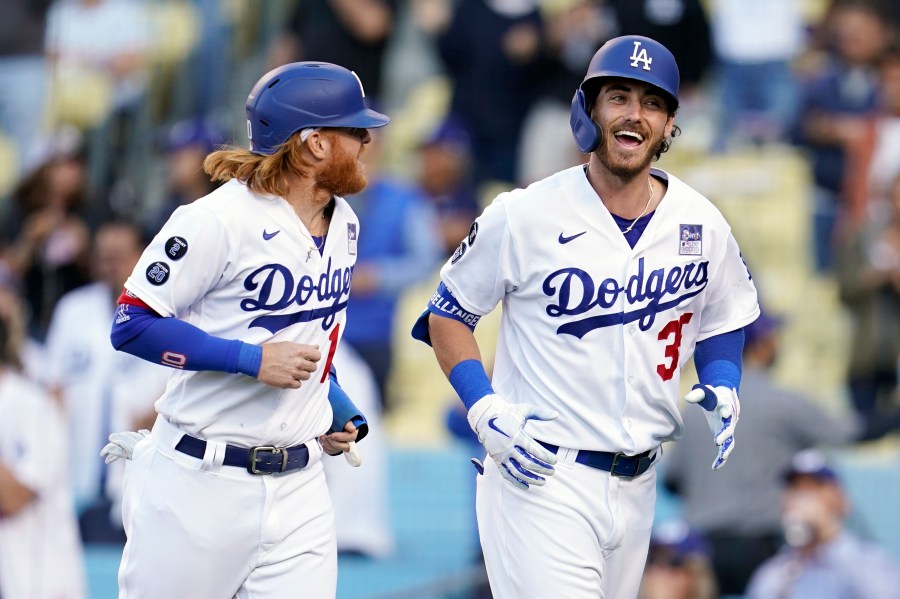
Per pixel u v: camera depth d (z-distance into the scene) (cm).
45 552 2214
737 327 1316
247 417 1212
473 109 3372
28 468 2203
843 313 3209
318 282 1218
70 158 3078
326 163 1199
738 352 1323
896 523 2762
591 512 1263
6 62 3359
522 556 1270
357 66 3409
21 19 3378
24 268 2994
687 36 3381
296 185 1209
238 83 3388
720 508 2352
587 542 1266
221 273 1187
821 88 3369
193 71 3388
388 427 3050
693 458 2381
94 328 2634
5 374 2272
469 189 3216
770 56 3484
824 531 2342
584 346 1249
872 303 2956
